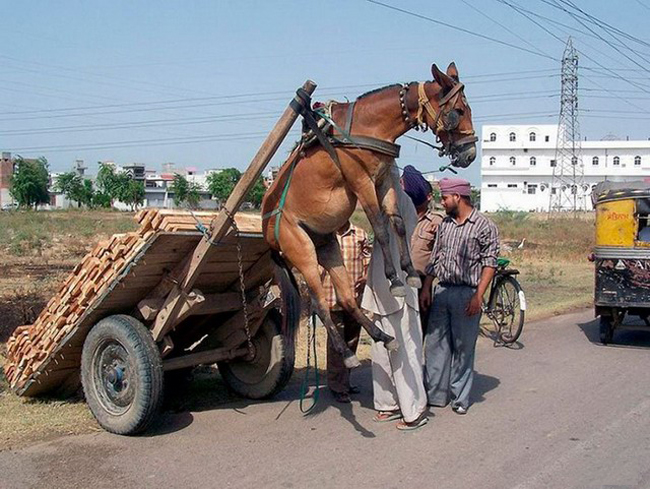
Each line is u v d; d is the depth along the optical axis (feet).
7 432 21.38
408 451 20.03
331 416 23.41
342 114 19.70
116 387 21.39
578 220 181.88
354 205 20.33
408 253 19.88
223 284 24.02
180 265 21.53
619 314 35.12
